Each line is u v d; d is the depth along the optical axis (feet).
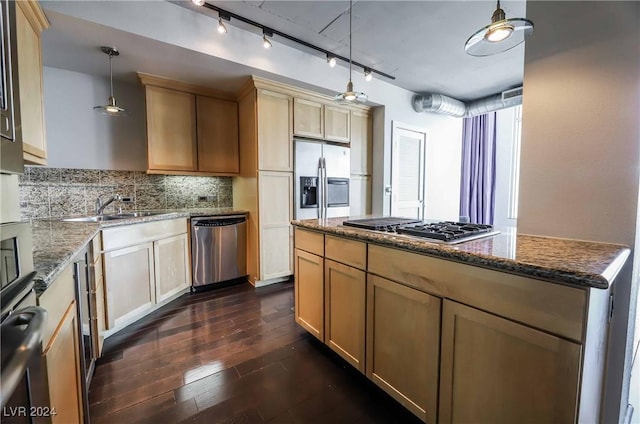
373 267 4.88
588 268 2.76
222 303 9.08
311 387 5.33
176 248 9.20
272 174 10.41
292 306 8.86
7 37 2.63
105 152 9.67
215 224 10.14
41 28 5.97
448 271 3.74
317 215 11.49
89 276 5.36
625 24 3.77
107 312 6.81
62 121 8.98
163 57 8.10
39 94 5.61
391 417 4.66
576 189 4.24
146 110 9.37
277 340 6.92
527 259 3.12
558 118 4.37
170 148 9.86
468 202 17.25
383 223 5.94
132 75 9.37
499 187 16.33
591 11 4.02
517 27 4.33
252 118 10.18
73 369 3.67
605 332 3.56
